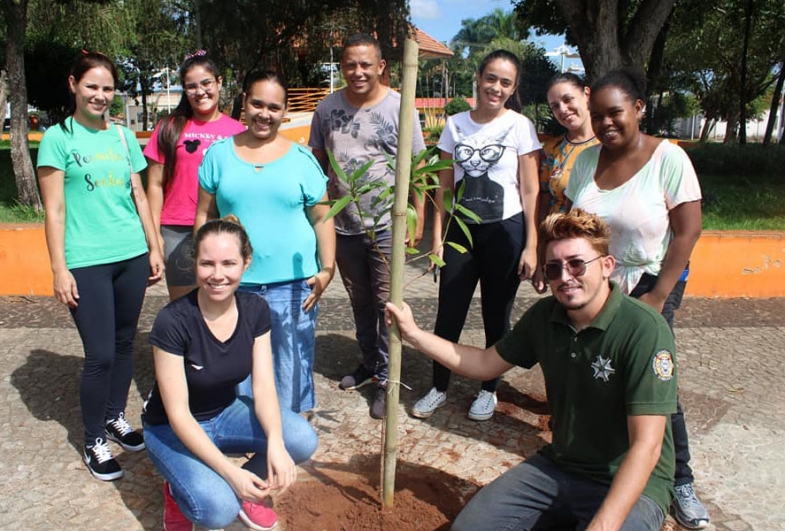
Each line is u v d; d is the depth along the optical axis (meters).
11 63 7.84
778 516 2.96
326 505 2.94
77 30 20.30
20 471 3.25
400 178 2.44
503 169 3.57
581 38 9.32
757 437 3.62
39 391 4.12
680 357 4.72
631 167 2.81
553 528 2.60
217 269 2.47
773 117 20.64
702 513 2.88
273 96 3.08
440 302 3.83
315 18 15.97
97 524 2.87
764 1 19.00
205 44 15.22
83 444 3.52
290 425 2.74
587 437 2.49
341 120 3.77
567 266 2.31
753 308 5.82
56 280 3.07
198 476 2.47
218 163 3.21
